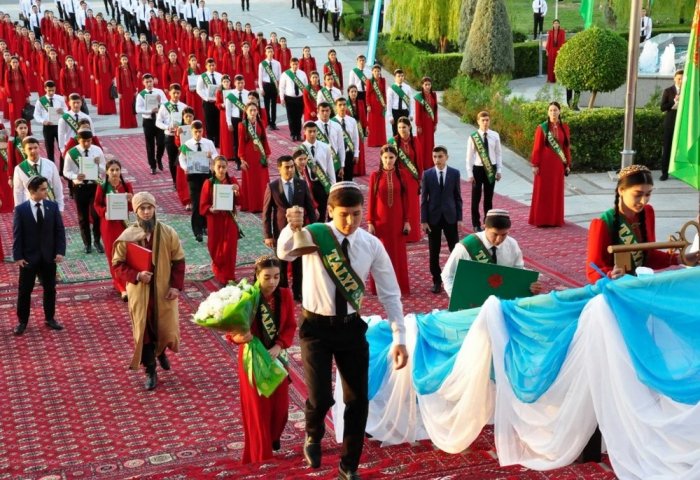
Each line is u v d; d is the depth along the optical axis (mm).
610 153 19469
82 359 11039
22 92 26219
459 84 26094
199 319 7312
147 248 9797
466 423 6945
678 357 5477
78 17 39531
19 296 11789
